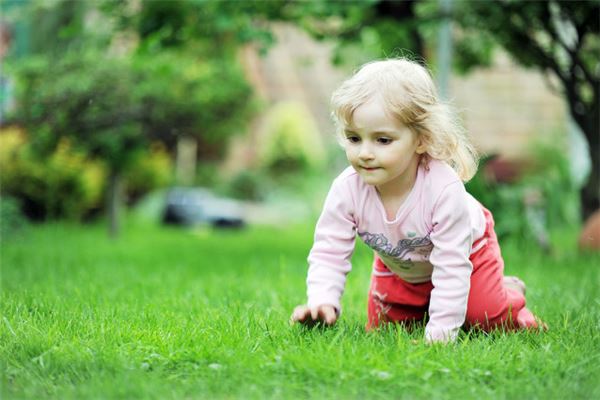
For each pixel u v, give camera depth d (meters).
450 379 2.52
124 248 10.46
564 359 2.72
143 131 11.85
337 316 3.24
